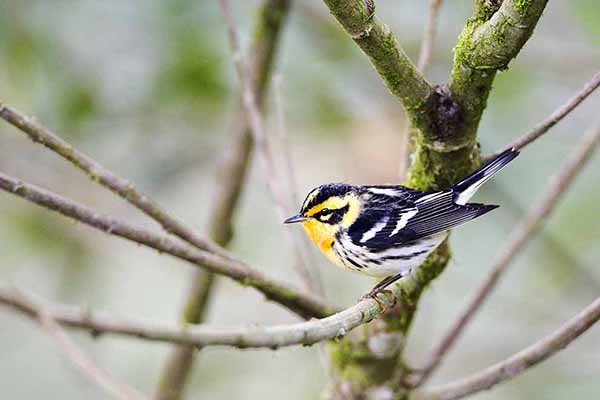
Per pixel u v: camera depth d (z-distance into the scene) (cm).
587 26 1268
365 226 872
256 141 914
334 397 839
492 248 1363
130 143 1321
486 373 813
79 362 677
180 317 1069
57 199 709
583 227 1319
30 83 1247
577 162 884
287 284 791
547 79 1359
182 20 1245
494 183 1344
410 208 773
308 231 935
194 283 1062
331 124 1312
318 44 1346
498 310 1351
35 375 1388
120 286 1395
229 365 1368
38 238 1309
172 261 1412
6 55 1231
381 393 816
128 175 1335
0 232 1312
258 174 1392
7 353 1398
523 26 626
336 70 1330
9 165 1316
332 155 1372
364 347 809
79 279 1325
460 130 708
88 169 739
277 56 1124
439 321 1353
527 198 1359
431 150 736
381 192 880
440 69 1376
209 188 1395
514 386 1300
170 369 1067
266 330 570
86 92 1241
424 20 1404
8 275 1310
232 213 1107
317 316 798
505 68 660
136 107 1263
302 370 1378
